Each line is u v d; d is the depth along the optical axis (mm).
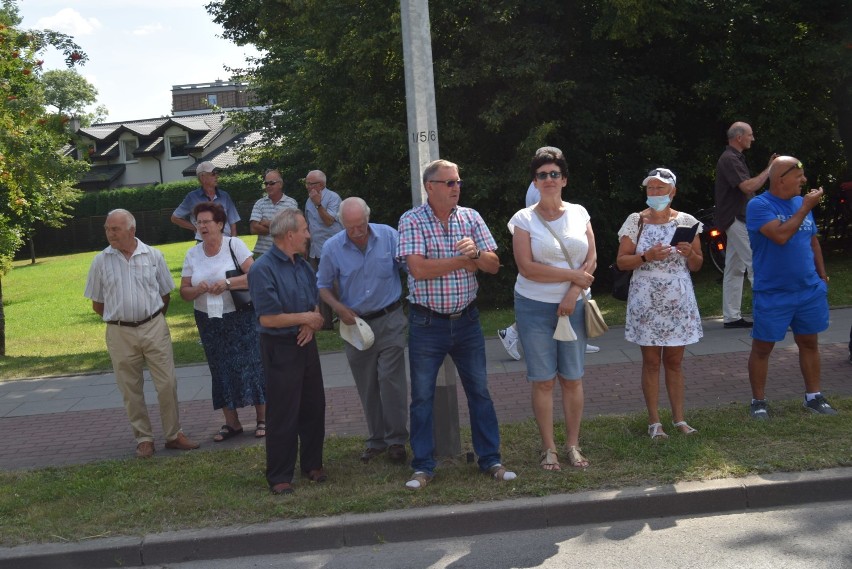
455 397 6266
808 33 14109
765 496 5270
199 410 8367
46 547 5180
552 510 5246
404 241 5645
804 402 6691
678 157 15031
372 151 14148
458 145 14289
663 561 4633
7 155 12828
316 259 11883
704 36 14344
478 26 13570
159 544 5152
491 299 14406
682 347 6289
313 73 15625
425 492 5562
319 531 5195
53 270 35656
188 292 7016
